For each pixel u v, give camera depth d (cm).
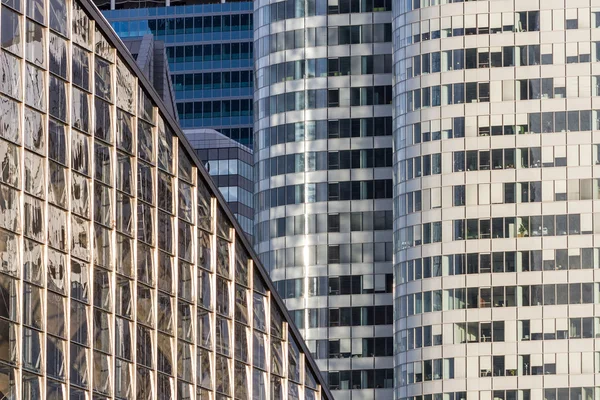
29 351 15812
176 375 17650
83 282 16550
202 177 18275
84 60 16838
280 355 19112
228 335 18438
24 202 15925
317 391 19588
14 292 15725
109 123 17100
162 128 17850
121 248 17100
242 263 18762
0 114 15750
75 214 16525
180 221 17962
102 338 16738
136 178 17375
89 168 16775
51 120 16338
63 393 16162
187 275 17988
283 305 19175
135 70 17475
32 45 16200
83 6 16875
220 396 18238
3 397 15500
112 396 16775
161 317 17550
